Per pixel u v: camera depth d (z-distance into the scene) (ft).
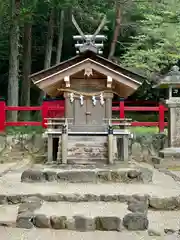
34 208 17.43
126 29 58.39
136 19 57.31
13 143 35.68
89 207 17.88
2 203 18.88
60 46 56.39
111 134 25.95
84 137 27.25
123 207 17.87
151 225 16.48
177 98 31.37
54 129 27.61
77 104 28.25
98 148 26.76
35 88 65.67
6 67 71.10
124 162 26.43
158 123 36.29
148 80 45.34
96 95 28.27
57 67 26.86
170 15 46.11
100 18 58.95
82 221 16.12
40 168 24.53
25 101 51.21
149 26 48.57
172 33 44.50
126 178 22.61
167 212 18.15
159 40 47.75
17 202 18.89
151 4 49.06
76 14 59.88
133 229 15.92
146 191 20.02
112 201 18.81
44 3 58.18
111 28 62.49
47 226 16.25
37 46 69.67
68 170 23.45
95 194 19.11
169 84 30.96
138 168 24.22
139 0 49.62
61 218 16.25
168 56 45.16
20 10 43.83
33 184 21.98
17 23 44.55
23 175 22.77
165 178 24.82
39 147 35.27
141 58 44.93
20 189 20.45
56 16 61.36
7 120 44.93
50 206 18.06
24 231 15.88
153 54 44.09
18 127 44.47
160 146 35.42
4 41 63.98
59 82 27.78
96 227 16.14
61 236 15.44
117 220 16.06
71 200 18.81
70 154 26.53
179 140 31.12
